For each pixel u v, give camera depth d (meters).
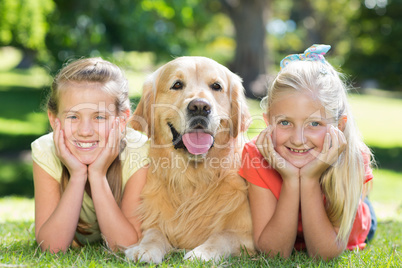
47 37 12.82
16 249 2.98
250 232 3.17
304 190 2.86
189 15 16.03
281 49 41.78
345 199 2.94
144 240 2.99
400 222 4.41
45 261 2.59
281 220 2.87
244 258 2.84
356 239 3.28
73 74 3.10
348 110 3.09
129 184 3.29
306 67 2.99
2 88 27.69
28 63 46.06
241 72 20.34
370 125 18.55
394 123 19.23
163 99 3.45
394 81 17.69
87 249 3.02
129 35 13.58
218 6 22.80
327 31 37.41
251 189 3.12
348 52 18.66
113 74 3.24
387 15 16.20
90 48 12.68
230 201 3.19
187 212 3.22
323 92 2.91
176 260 2.80
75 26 12.49
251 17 20.19
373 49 17.58
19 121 17.84
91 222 3.37
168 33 15.91
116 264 2.58
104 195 3.01
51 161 3.18
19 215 4.67
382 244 3.48
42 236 2.94
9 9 11.56
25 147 13.88
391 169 11.43
